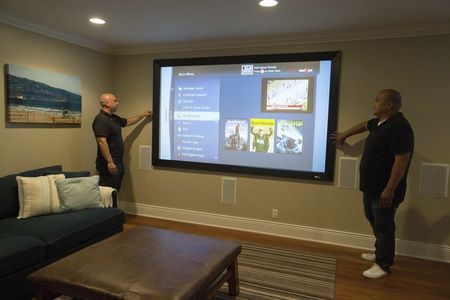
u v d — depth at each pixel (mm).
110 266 1938
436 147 3129
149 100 4293
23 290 2184
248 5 2682
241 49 3803
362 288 2592
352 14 2822
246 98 3797
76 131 3963
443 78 3064
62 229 2539
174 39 3832
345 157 3465
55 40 3609
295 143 3637
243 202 3941
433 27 3023
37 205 2812
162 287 1727
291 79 3594
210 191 4094
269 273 2812
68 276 1830
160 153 4273
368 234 3438
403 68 3188
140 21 3180
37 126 3473
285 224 3764
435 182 3145
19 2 2715
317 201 3617
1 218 2758
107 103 3811
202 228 4008
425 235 3211
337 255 3244
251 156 3838
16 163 3281
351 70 3377
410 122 3197
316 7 2682
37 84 3406
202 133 4035
